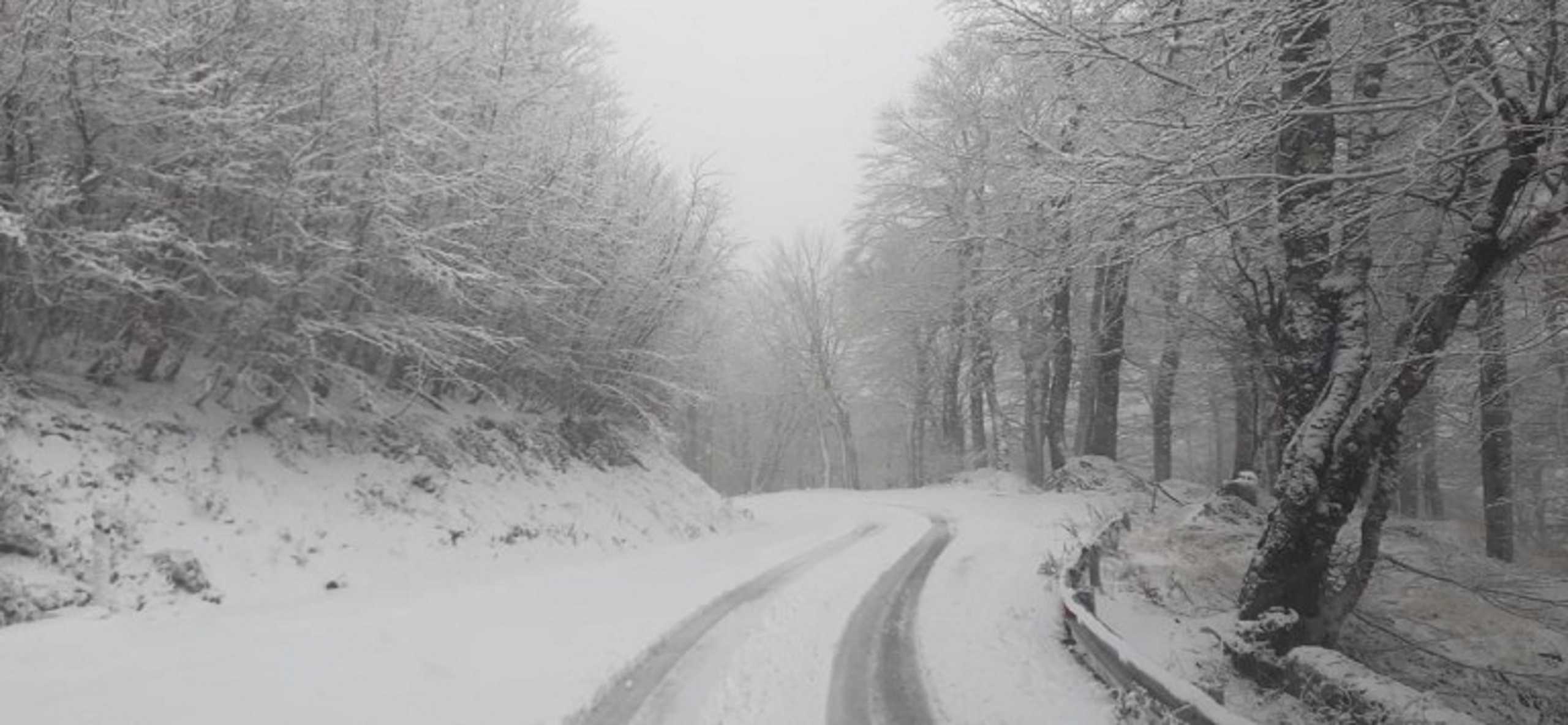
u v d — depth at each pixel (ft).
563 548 48.19
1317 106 25.40
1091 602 34.60
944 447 128.57
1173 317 63.46
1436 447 85.10
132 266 34.06
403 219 40.52
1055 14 27.94
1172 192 26.99
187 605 28.40
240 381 37.88
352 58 36.27
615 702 23.26
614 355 62.08
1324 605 32.76
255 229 36.37
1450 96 23.68
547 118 51.57
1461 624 41.22
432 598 33.71
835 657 29.30
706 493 75.05
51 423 30.32
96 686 20.15
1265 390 68.59
